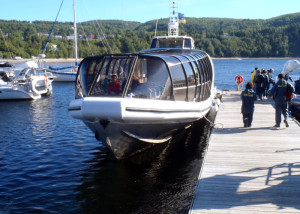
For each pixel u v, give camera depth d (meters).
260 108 14.66
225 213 5.36
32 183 8.44
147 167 9.39
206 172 7.12
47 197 7.61
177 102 9.34
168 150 10.97
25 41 109.94
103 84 8.98
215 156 8.16
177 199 7.36
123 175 8.84
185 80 10.02
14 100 24.81
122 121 8.02
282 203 5.64
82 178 8.70
